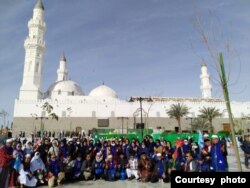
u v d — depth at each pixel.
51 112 76.56
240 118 75.19
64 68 98.19
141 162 14.82
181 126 79.00
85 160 15.32
